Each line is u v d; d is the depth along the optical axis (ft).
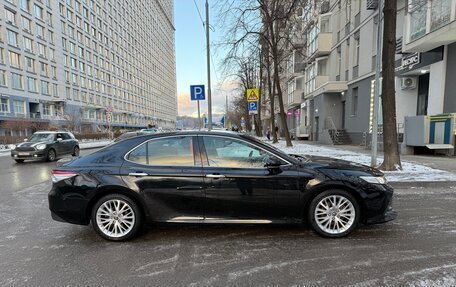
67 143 52.21
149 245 12.94
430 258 11.28
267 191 13.23
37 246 12.95
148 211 13.34
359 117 63.67
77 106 206.39
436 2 36.37
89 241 13.48
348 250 12.12
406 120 43.34
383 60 28.32
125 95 304.09
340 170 13.56
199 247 12.65
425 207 17.92
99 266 11.07
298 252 12.01
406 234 13.71
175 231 14.49
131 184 13.25
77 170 13.57
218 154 13.73
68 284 9.85
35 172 35.42
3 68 144.46
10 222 16.24
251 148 13.76
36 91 167.84
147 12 386.93
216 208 13.37
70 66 202.90
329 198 13.39
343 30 72.38
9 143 87.25
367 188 13.29
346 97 71.41
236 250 12.30
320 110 80.18
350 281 9.78
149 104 387.96
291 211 13.38
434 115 39.83
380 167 28.76
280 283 9.75
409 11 41.73
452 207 17.92
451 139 38.88
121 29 296.51
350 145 64.69
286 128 60.29
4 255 12.07
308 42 88.74
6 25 146.61
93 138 144.36
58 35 188.96
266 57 68.85
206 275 10.32
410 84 48.80
